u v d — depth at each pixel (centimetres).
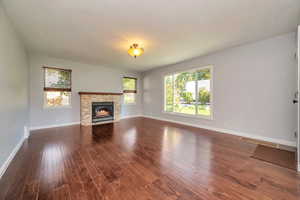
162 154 245
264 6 197
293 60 277
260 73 320
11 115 227
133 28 261
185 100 506
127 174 182
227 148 273
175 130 417
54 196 141
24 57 341
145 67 598
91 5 195
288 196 142
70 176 176
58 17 223
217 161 219
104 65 557
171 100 565
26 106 355
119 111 593
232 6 197
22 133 306
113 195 143
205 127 438
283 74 289
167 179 171
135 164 209
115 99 580
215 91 407
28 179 169
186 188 155
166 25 250
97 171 188
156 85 625
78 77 506
